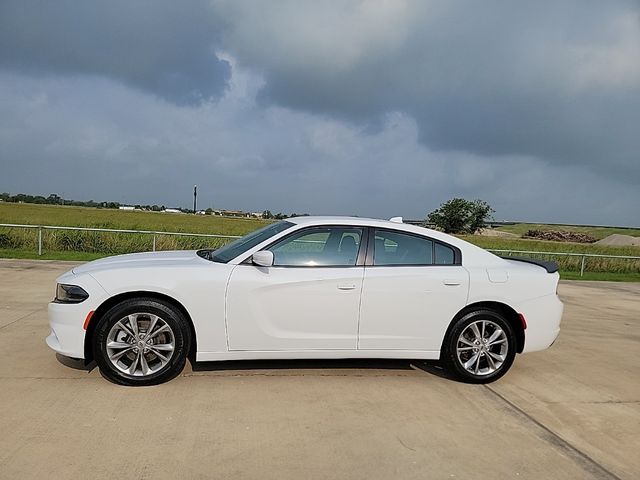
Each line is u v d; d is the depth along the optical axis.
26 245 15.84
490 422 4.05
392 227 5.06
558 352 6.40
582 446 3.71
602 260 19.77
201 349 4.55
